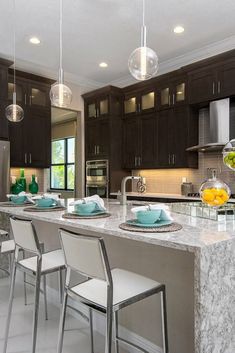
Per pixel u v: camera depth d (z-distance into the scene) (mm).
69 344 2002
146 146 5223
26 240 1863
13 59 4730
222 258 1223
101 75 5598
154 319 1817
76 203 2023
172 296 1710
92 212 2031
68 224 1756
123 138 5652
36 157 5043
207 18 3551
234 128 4164
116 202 3039
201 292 1134
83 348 1956
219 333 1197
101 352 1902
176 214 2080
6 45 4270
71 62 4938
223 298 1220
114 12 3400
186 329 1638
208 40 4160
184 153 4641
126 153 5582
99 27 3758
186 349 1639
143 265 1876
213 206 1886
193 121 4652
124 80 5793
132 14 3449
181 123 4676
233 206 1896
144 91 5262
